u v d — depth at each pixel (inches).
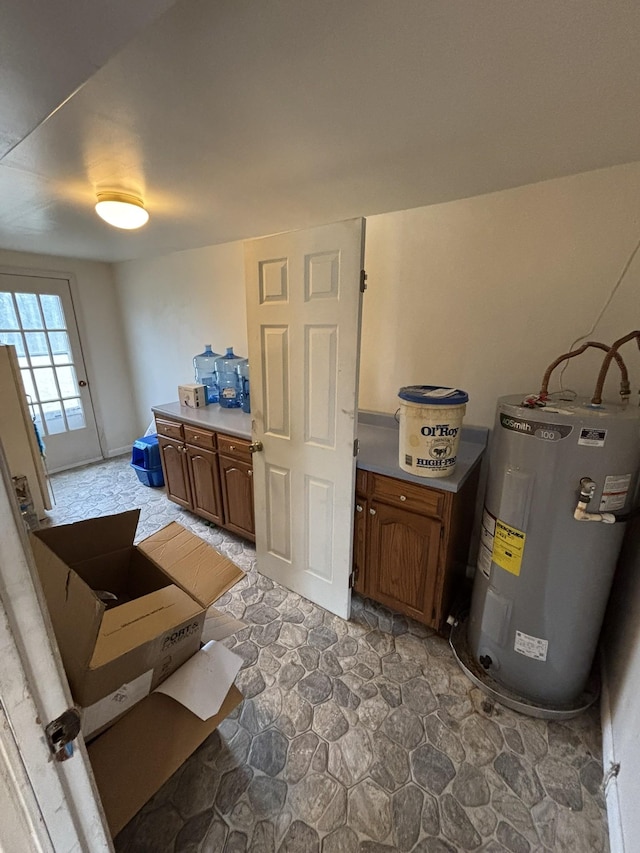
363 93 38.8
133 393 174.4
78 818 22.8
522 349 72.0
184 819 45.0
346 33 29.9
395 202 74.7
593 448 47.4
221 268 122.6
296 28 29.4
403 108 41.8
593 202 60.7
